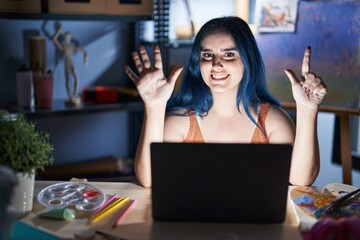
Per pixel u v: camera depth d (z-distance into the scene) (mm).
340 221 938
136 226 1063
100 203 1175
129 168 2652
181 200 1062
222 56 1361
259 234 1033
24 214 1099
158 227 1060
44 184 1316
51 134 2633
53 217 1084
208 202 1062
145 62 1280
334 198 1229
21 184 1064
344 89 2086
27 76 2248
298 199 1221
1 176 864
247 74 1398
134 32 2740
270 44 2217
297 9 2154
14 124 1055
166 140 1438
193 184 1046
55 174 2459
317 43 2123
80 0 2229
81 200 1192
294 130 1450
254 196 1056
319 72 2133
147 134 1318
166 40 2623
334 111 2119
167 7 2607
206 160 1023
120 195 1250
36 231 985
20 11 2109
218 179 1040
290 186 1326
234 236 1015
